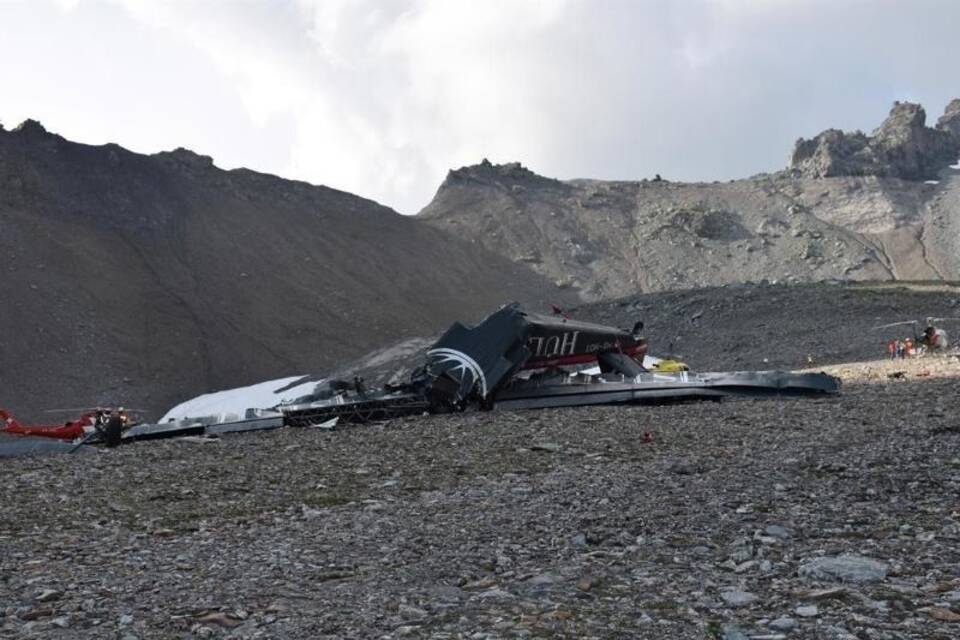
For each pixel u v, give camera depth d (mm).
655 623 6773
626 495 11945
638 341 32688
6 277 191625
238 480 14953
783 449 15656
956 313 100312
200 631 6789
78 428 29922
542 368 29875
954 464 13086
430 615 7109
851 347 84188
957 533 9234
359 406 26562
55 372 167500
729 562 8523
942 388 28391
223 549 9828
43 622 7117
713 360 91062
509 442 18703
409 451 17969
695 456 15406
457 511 11508
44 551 9883
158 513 12227
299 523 11211
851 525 9828
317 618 7094
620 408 25578
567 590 7770
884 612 6840
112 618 7227
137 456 18656
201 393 177125
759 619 6812
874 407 22562
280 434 22844
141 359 183250
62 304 191250
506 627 6699
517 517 10938
